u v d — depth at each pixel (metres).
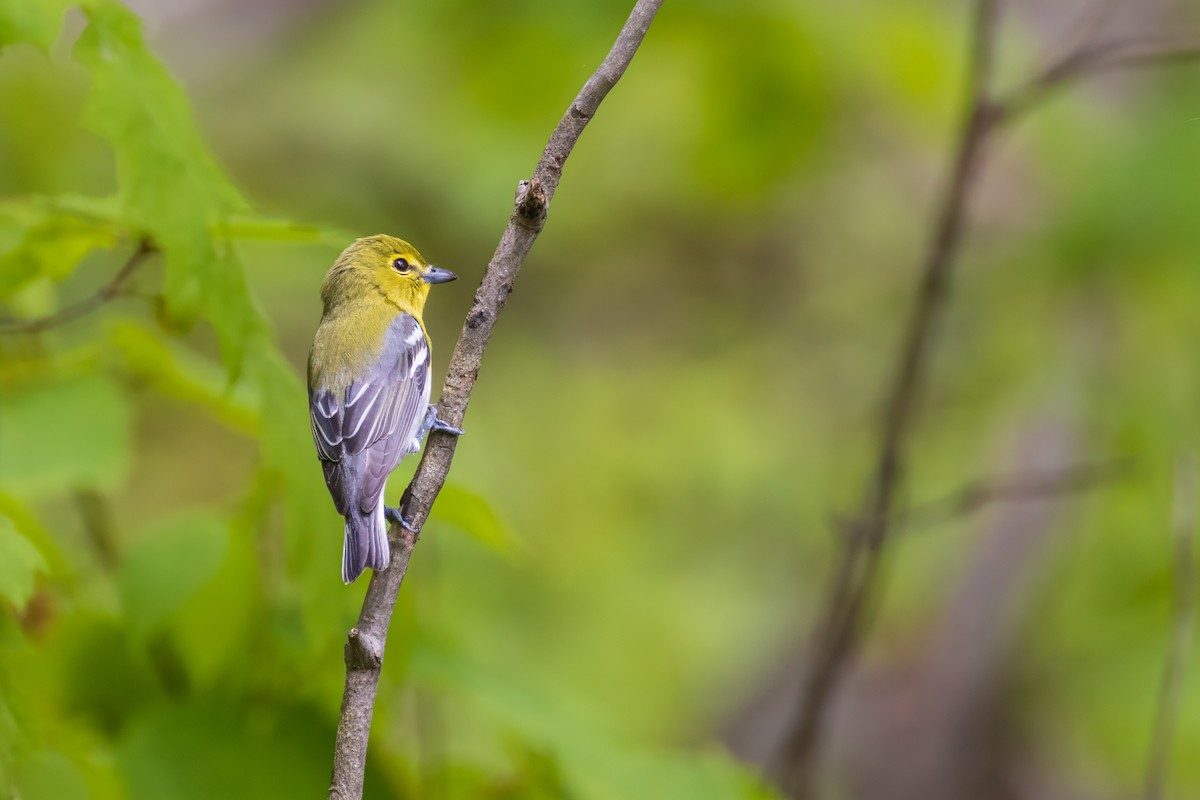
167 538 6.55
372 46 13.36
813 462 16.75
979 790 14.12
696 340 17.83
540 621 14.29
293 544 5.98
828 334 17.47
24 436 6.57
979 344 14.22
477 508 6.25
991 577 14.12
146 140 5.67
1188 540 9.04
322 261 14.79
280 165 14.91
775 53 12.84
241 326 5.88
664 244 17.80
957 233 11.06
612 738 6.58
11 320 6.95
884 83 13.41
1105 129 12.92
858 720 14.62
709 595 15.69
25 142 14.17
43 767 5.70
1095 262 12.09
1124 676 13.13
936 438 15.41
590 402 17.06
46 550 6.44
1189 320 12.85
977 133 10.91
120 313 11.70
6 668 5.70
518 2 12.34
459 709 7.33
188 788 6.08
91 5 5.72
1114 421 13.36
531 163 13.61
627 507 16.08
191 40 15.87
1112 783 13.75
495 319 5.34
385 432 8.01
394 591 5.08
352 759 4.88
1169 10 13.11
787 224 17.98
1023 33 13.79
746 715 15.04
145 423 13.86
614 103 14.38
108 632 6.75
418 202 14.70
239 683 6.49
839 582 10.76
